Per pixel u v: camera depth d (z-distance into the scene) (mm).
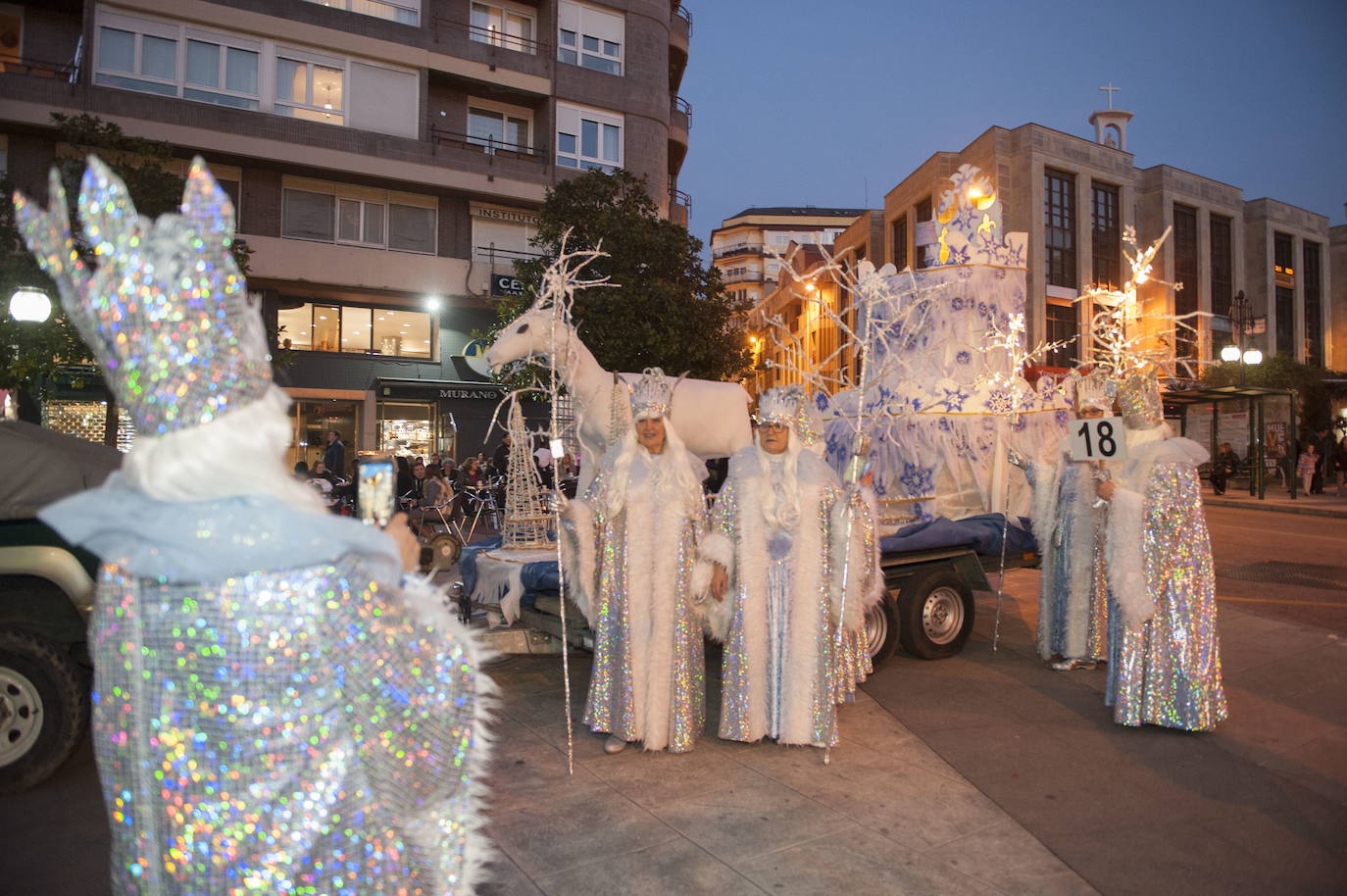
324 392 21391
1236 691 5270
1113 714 4875
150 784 1373
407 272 21891
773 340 4965
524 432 6648
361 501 1876
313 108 21094
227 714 1352
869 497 4352
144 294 1389
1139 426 4832
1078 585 5781
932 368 7625
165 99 19172
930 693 5289
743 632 4281
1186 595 4480
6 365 11266
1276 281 39938
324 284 21031
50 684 3906
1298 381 29344
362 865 1436
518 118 24109
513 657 6117
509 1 23844
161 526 1350
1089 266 32656
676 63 28062
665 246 16375
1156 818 3520
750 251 76812
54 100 18281
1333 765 4102
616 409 5883
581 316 15828
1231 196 37812
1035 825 3439
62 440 4762
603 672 4301
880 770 4031
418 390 22281
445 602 1654
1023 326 7430
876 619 5688
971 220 7812
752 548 4285
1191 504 4520
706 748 4312
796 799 3689
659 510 4238
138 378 1393
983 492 7207
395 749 1491
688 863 3121
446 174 22000
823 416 8125
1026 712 4918
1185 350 34406
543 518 6516
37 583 4117
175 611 1368
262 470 1425
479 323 23359
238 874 1358
